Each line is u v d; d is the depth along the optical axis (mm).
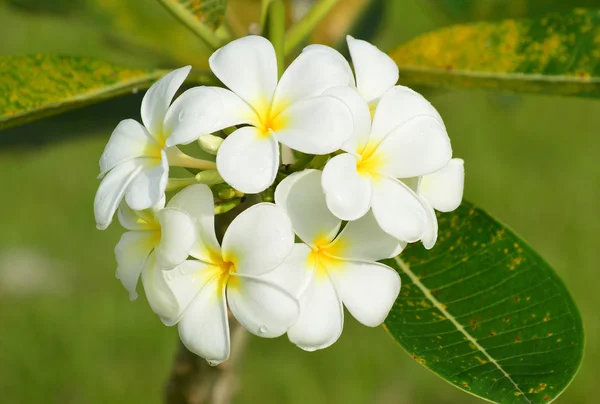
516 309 874
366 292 809
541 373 843
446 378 842
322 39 1185
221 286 800
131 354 1931
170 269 788
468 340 864
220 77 796
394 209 793
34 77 911
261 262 787
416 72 960
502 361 851
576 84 946
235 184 775
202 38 939
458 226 899
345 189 783
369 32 1257
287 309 786
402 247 816
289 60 961
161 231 793
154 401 1843
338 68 800
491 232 896
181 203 801
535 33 948
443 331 869
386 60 833
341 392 1877
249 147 784
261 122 793
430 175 833
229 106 790
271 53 799
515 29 951
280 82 797
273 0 908
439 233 900
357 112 796
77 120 1029
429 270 895
